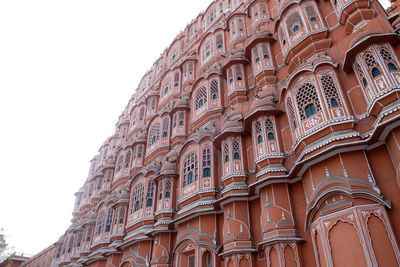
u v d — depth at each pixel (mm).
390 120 8945
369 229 8805
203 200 15172
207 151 16828
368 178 9562
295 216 11734
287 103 13391
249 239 12688
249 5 21641
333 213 9711
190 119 21828
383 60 10234
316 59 12750
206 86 20266
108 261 21516
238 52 19359
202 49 24562
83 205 33500
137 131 29516
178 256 15430
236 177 14242
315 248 10164
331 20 14141
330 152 10430
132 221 20250
